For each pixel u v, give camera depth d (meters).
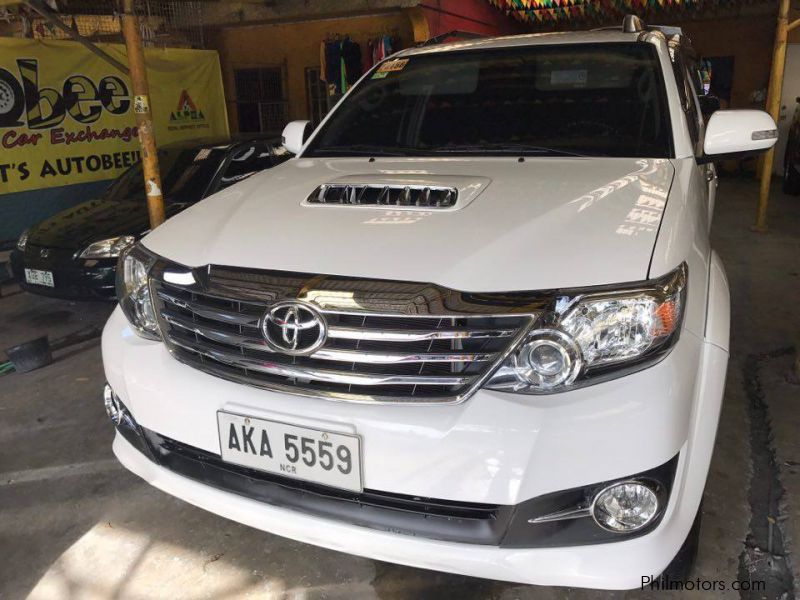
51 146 6.57
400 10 8.43
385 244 1.73
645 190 1.99
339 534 1.69
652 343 1.56
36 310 5.14
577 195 1.94
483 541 1.59
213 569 2.23
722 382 1.77
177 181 5.41
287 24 9.55
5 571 2.26
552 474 1.51
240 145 5.68
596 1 11.16
